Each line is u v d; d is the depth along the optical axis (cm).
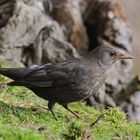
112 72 1667
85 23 1859
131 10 2903
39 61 1633
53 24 1691
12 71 1050
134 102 1627
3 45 1556
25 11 1608
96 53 1080
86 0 1895
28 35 1603
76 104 1386
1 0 1595
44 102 1232
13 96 1191
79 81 1044
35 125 977
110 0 1866
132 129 1056
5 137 853
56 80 1044
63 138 910
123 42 1792
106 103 1577
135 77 1656
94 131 986
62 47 1656
